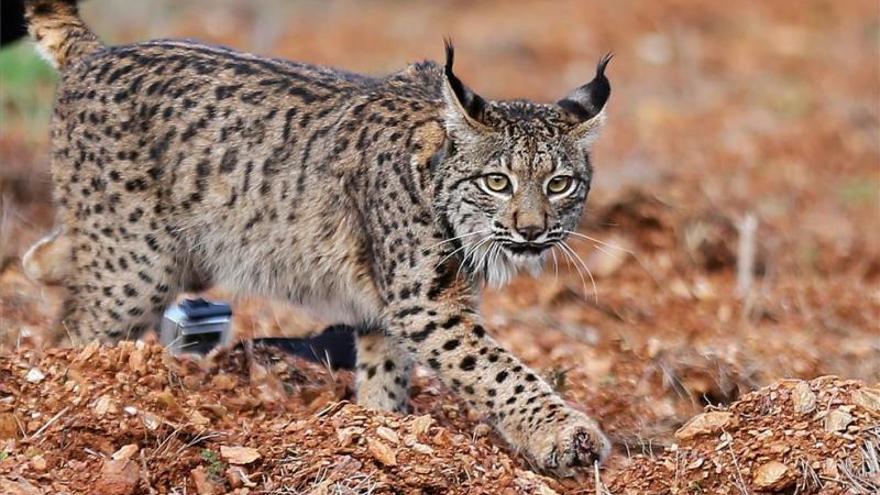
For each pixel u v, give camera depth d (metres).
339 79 11.65
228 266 11.82
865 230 18.53
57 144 11.95
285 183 11.37
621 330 14.34
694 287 15.86
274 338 12.40
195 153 11.52
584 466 10.23
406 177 10.77
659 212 17.06
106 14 26.44
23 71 19.69
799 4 32.06
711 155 21.69
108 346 11.11
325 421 10.16
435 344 10.73
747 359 12.98
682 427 10.63
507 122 10.68
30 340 12.17
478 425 11.05
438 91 11.39
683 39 29.38
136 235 11.65
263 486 9.60
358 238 11.18
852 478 9.67
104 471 9.45
